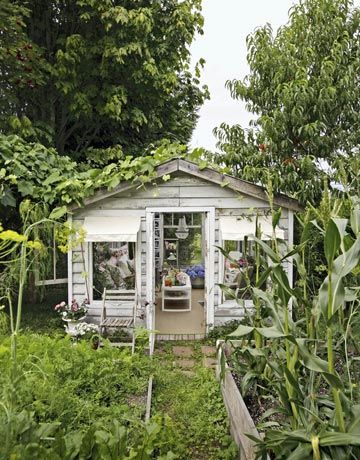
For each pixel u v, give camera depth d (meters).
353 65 7.17
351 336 2.36
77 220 6.36
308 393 2.38
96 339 5.77
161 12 9.43
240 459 3.00
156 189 6.39
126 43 8.73
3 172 5.83
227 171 6.29
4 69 8.08
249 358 3.44
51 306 8.19
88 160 9.52
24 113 9.64
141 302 6.43
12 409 2.27
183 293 8.79
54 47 9.47
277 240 2.99
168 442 2.67
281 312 2.63
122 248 6.57
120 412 3.35
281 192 7.15
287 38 7.62
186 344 6.36
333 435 1.81
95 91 9.08
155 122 10.59
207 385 4.38
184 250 12.34
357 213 2.12
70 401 3.19
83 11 8.81
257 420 3.17
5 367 3.01
